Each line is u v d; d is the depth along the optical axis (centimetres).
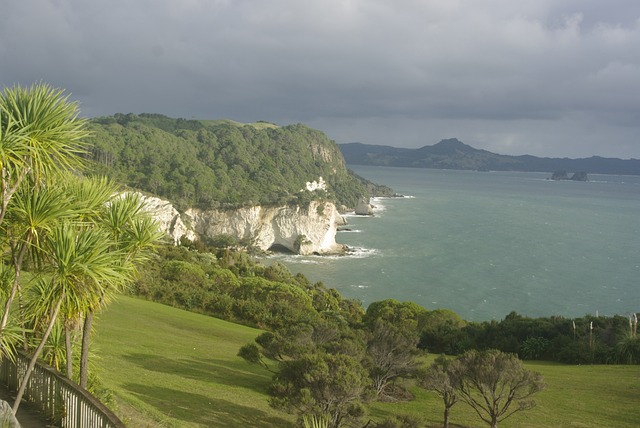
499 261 11069
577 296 8281
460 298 8181
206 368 2480
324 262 12050
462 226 16612
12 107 928
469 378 2020
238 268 8038
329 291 7606
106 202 1155
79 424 962
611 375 3247
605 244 13325
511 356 2014
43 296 1010
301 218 14450
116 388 1692
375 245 13638
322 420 1455
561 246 12950
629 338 3909
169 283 5128
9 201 960
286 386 1694
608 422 2309
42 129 933
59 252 956
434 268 10494
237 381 2330
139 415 1427
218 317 4725
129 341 2733
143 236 1142
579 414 2402
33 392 1128
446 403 2072
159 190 14938
